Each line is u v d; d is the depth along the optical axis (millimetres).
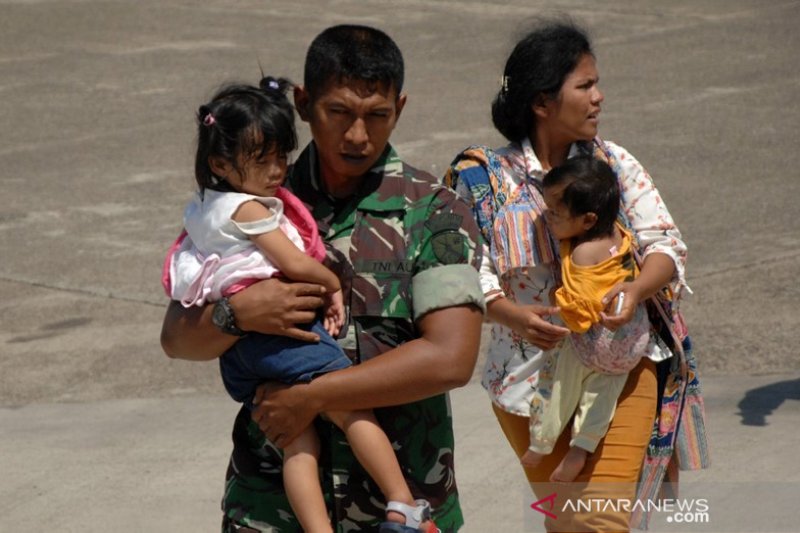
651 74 44062
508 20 56531
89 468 16578
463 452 16297
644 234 10516
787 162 31641
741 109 38000
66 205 30641
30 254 26891
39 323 22781
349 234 8602
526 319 10102
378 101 8312
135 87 45281
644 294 10055
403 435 8625
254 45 52844
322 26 56656
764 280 22812
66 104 42781
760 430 16234
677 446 10875
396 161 8750
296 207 8648
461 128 36656
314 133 8547
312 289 8391
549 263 10438
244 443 8992
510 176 10773
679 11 57094
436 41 52312
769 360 18953
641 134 35281
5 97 44125
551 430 10133
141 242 27484
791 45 48312
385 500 8656
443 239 8422
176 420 18172
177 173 33375
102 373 20266
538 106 10688
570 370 10102
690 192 29250
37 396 19422
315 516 8398
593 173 9969
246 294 8406
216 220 8547
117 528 14828
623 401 10164
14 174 33906
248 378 8633
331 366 8375
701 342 19859
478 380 18969
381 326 8531
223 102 8484
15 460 16938
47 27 57562
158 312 23203
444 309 8297
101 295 24172
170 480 16109
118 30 56562
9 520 15164
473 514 14438
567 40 10602
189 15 59844
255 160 8469
